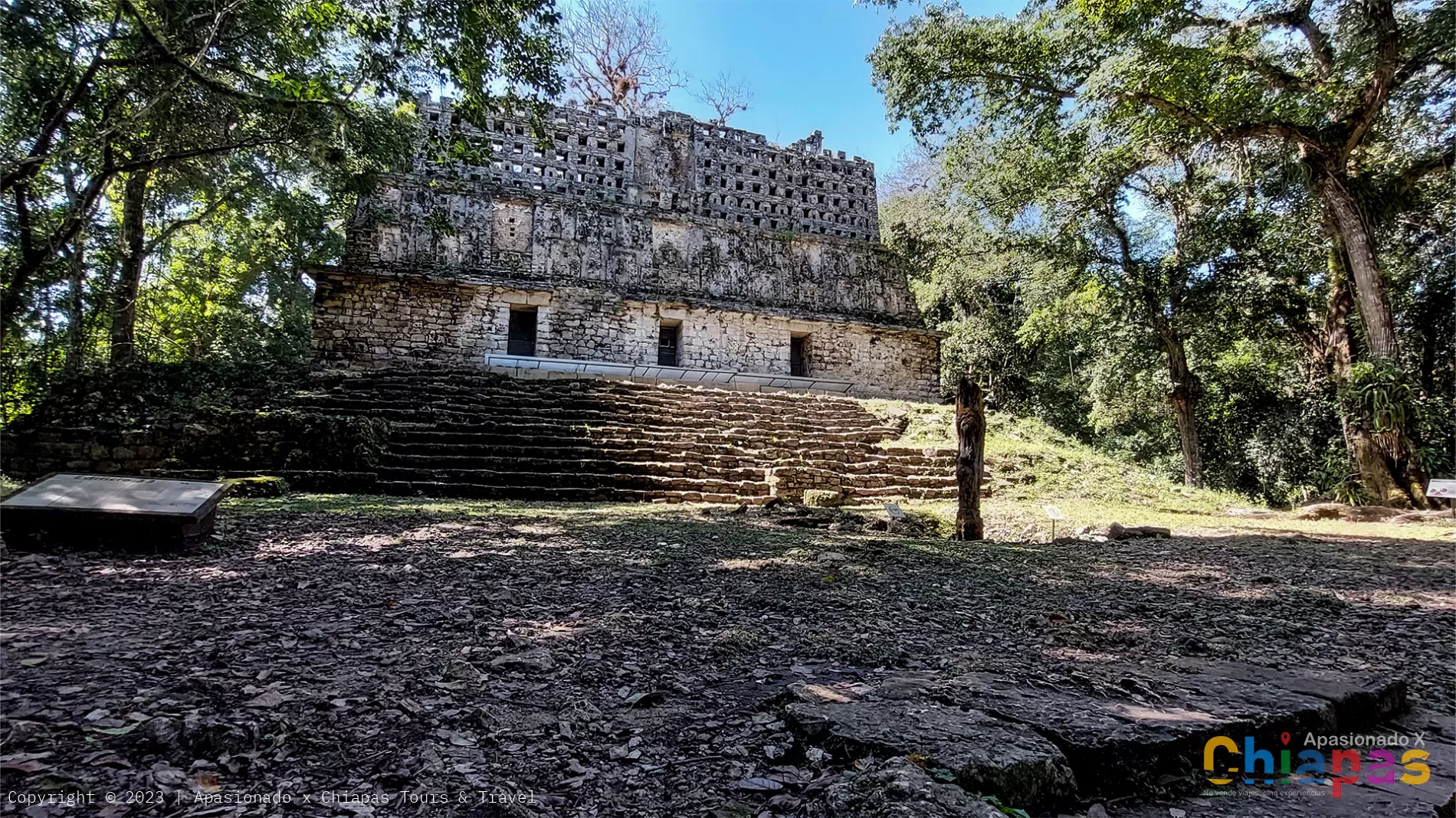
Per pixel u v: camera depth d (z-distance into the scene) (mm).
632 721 2291
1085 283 18625
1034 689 2582
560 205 18750
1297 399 20156
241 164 15516
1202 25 13578
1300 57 14797
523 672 2693
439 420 12102
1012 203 17859
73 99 9508
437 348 16953
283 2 9930
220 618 3232
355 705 2291
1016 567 5887
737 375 18312
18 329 11961
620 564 5074
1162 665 3113
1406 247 16641
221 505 7152
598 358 18031
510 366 16500
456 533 6113
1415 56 12547
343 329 16375
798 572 5043
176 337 20547
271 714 2162
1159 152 14531
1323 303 17031
